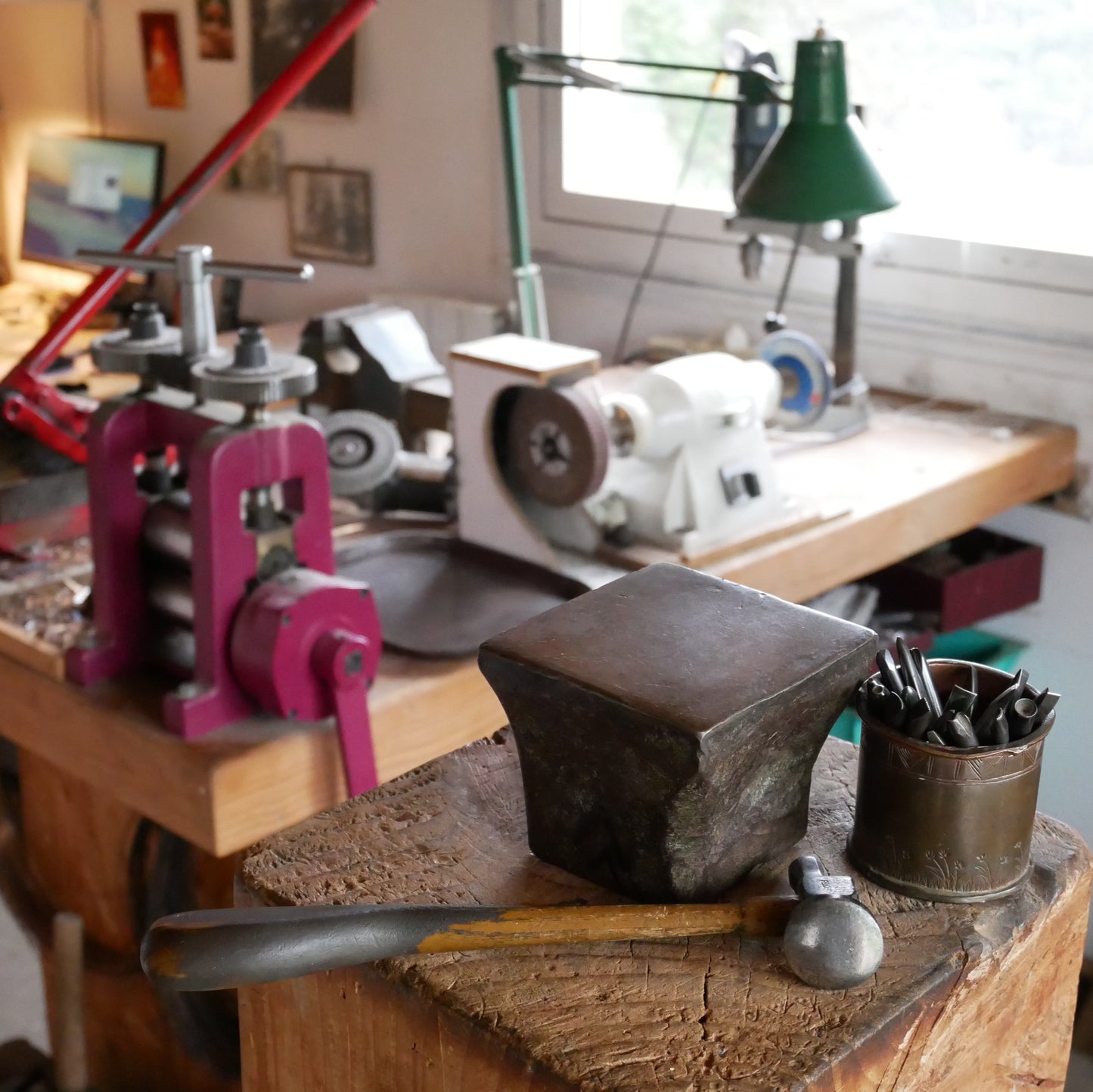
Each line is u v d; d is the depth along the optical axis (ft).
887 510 5.89
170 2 10.48
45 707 4.81
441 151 9.24
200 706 4.33
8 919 8.55
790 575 5.57
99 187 11.23
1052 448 6.81
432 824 2.85
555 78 8.37
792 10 7.77
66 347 9.47
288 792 4.40
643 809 2.46
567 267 8.89
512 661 2.50
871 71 7.58
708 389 5.37
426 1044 2.38
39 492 5.87
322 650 4.28
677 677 2.43
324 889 2.61
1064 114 6.88
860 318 7.72
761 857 2.66
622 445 5.29
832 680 2.50
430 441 6.70
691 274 8.27
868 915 2.30
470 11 8.73
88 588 5.29
